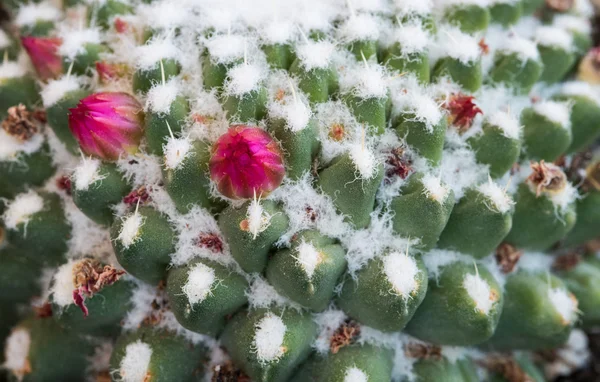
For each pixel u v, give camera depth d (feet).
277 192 0.28
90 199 0.29
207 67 0.30
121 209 0.30
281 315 0.28
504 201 0.30
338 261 0.28
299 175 0.28
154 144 0.29
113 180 0.29
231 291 0.28
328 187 0.28
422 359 0.32
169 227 0.29
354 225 0.29
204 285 0.27
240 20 0.31
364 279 0.28
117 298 0.30
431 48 0.33
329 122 0.29
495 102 0.33
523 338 0.33
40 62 0.33
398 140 0.30
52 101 0.31
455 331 0.30
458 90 0.32
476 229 0.30
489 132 0.31
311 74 0.29
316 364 0.30
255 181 0.27
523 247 0.33
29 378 0.33
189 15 0.32
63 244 0.32
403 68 0.31
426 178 0.29
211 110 0.29
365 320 0.29
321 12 0.31
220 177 0.27
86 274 0.29
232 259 0.29
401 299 0.28
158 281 0.30
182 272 0.28
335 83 0.30
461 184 0.31
